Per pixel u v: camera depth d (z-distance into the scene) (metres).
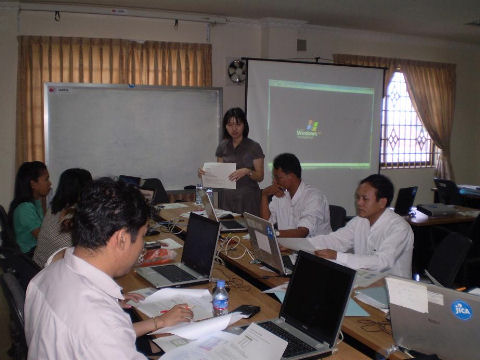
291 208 3.42
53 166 4.86
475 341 1.39
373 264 2.37
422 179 7.30
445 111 7.20
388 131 6.93
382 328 1.76
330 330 1.57
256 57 5.99
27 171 3.26
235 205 4.14
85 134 4.94
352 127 6.16
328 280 1.65
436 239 4.35
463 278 3.67
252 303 2.01
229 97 5.90
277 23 5.78
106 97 4.98
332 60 6.35
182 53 5.50
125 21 5.28
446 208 4.43
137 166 5.16
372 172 6.35
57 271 1.08
